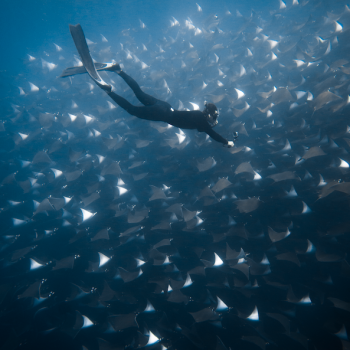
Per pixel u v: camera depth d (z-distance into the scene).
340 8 9.39
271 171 5.96
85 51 3.30
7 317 4.79
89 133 7.48
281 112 6.98
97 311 4.70
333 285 4.51
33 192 6.87
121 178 6.66
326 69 7.32
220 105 7.48
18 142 7.93
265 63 8.23
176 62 10.01
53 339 4.45
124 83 8.70
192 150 6.79
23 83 11.04
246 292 4.54
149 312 4.39
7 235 6.14
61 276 5.29
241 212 5.48
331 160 5.62
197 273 4.79
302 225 5.16
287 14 10.48
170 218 5.57
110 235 5.70
